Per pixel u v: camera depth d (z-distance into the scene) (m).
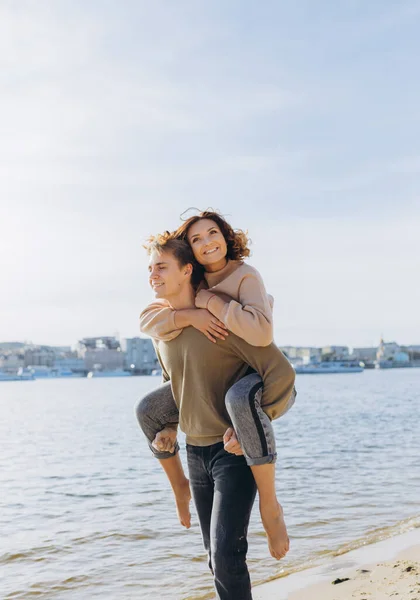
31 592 5.31
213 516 2.78
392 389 62.47
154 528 7.35
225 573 2.69
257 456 2.72
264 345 2.82
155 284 3.00
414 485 9.52
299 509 7.96
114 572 5.76
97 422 27.16
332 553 5.76
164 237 3.05
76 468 12.94
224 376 2.88
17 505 9.11
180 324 2.90
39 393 76.94
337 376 145.38
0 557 6.34
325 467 11.80
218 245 3.00
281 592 4.64
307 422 23.41
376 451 14.19
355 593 4.43
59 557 6.30
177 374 2.96
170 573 5.68
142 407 3.19
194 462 3.01
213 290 2.98
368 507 7.98
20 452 16.12
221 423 2.88
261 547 6.09
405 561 5.20
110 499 9.35
